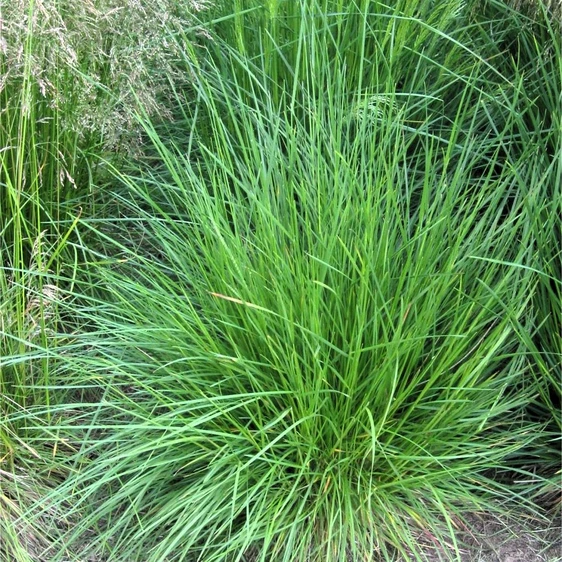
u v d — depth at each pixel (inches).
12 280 98.0
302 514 85.8
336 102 100.9
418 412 88.4
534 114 112.2
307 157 98.1
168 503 86.4
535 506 91.1
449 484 86.6
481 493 92.7
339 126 92.8
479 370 84.6
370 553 80.0
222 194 93.2
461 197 97.1
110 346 98.7
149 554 87.6
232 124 112.1
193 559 87.1
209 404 83.1
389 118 94.0
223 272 86.7
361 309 82.8
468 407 88.1
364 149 98.5
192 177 97.2
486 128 116.7
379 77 112.5
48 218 106.9
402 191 111.5
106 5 99.0
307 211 87.0
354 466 87.5
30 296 97.5
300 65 110.6
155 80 111.7
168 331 89.5
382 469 87.9
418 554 85.4
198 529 81.1
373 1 111.5
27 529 89.6
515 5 117.9
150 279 95.6
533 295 95.1
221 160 97.1
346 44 112.0
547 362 94.7
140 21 101.0
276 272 86.8
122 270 107.9
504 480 94.2
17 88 97.7
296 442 83.9
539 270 92.6
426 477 86.4
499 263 94.0
